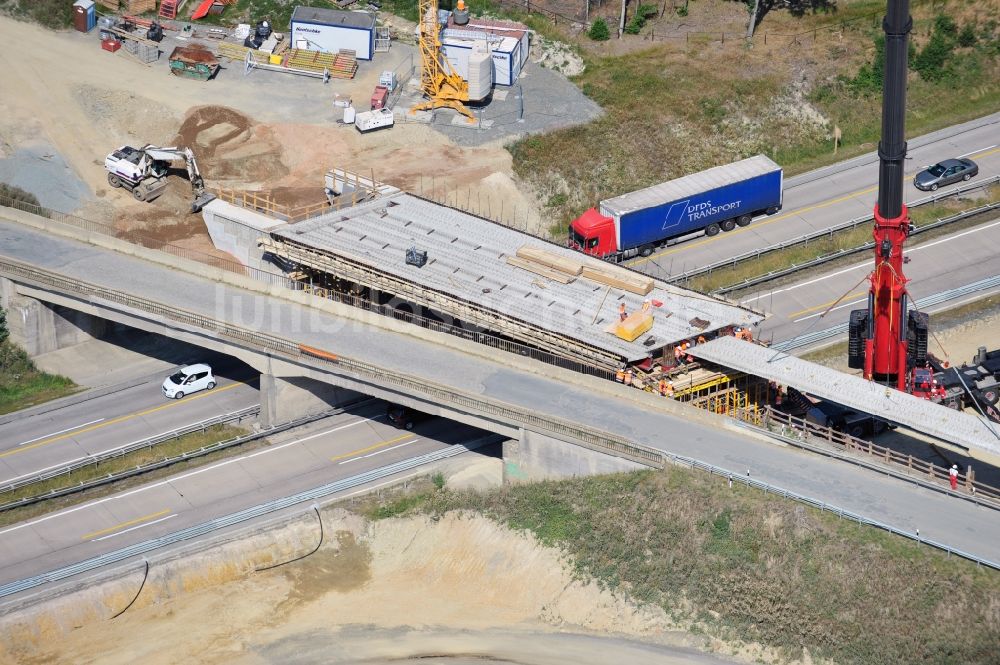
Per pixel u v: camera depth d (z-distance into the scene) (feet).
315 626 286.87
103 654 280.31
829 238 378.12
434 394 306.55
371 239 343.46
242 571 295.69
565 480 302.86
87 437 325.21
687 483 291.38
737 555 282.56
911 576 273.13
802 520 282.15
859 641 270.67
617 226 361.30
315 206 372.99
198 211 376.27
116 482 312.50
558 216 386.52
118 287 335.67
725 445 298.56
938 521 281.13
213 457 319.06
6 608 280.31
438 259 336.08
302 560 298.56
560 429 298.35
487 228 350.23
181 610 288.71
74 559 292.61
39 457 319.68
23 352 345.72
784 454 296.92
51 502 307.58
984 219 383.65
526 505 300.81
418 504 305.53
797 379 300.40
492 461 314.55
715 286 362.12
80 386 341.62
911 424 289.74
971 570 272.10
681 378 311.06
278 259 356.59
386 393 312.71
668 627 281.54
